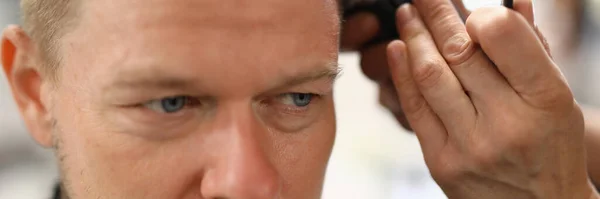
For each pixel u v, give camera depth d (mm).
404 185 1057
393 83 666
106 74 552
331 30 584
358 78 1112
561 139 601
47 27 588
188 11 537
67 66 576
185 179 562
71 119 580
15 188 986
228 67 544
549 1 1045
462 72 601
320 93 590
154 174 562
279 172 583
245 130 554
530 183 613
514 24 568
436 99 613
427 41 617
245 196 546
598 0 1043
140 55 540
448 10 616
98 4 552
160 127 557
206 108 558
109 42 548
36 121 614
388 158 1100
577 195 625
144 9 539
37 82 611
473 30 583
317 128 599
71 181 593
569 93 587
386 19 659
